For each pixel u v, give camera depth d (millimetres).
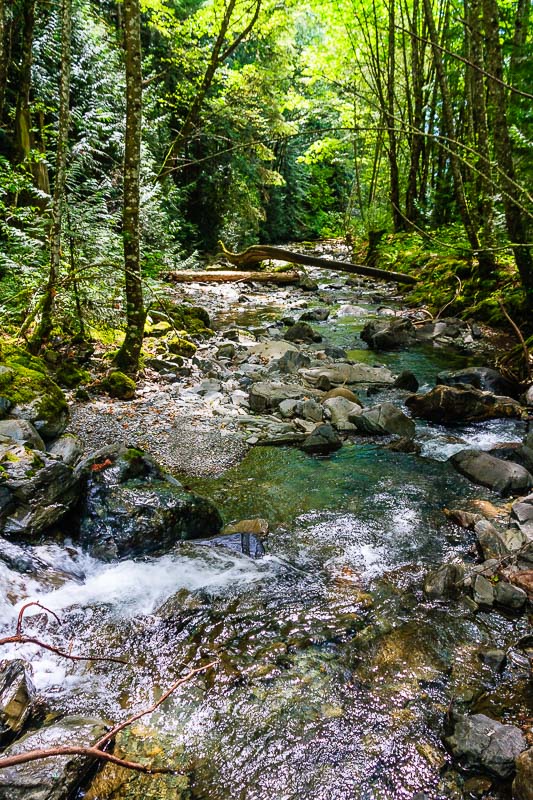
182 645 2895
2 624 2939
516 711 2465
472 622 3025
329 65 21344
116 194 13133
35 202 9359
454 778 2180
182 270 15867
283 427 5707
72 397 6059
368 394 6855
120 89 13406
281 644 2887
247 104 19234
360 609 3141
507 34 10609
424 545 3762
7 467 3635
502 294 9992
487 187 10422
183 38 16500
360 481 4664
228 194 20906
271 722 2438
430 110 18438
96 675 2697
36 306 6715
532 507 3943
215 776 2203
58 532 3729
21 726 2367
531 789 2021
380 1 18500
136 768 1873
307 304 12953
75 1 12781
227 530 3922
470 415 5953
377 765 2240
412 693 2574
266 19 15961
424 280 12969
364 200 28938
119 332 8211
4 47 8297
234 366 7879
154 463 4188
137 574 3436
